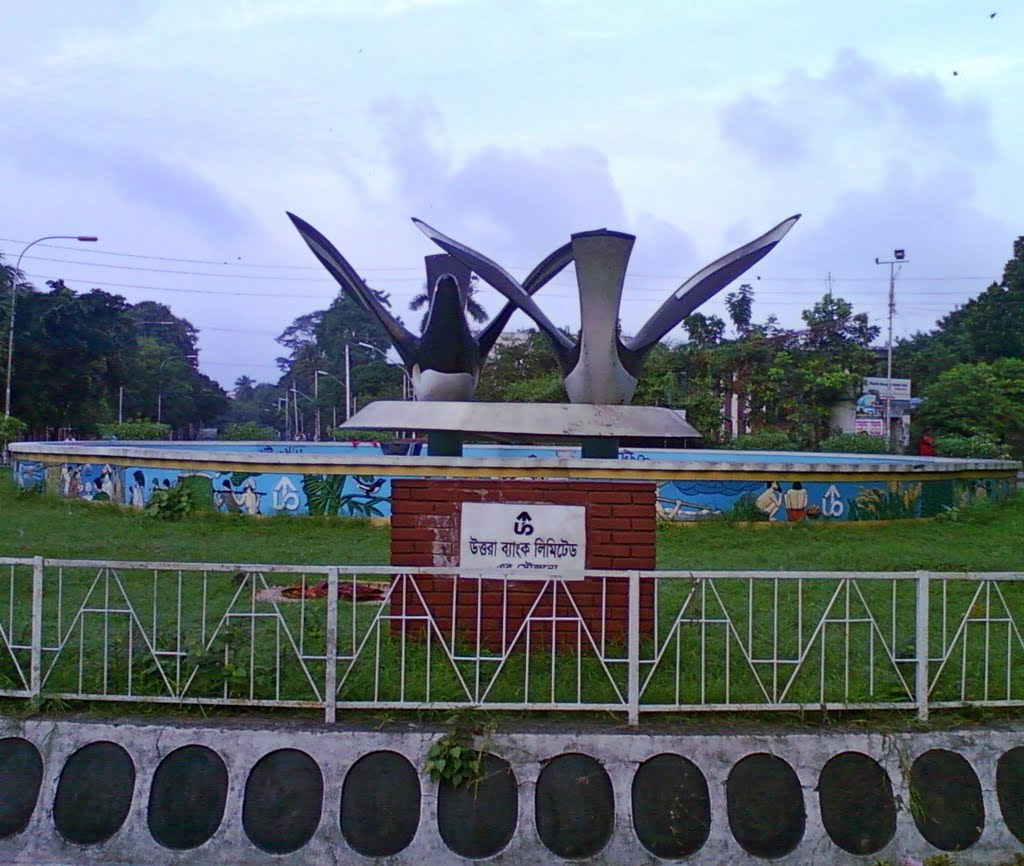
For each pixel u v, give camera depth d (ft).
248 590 23.06
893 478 40.91
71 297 116.26
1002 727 14.65
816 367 107.14
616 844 13.38
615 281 30.22
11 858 13.42
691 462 38.24
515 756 13.75
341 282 37.29
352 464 37.58
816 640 18.37
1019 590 24.02
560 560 17.78
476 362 37.04
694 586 14.71
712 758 13.83
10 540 31.48
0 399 115.14
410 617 14.94
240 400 382.42
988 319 129.29
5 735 14.08
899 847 13.70
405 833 13.44
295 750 13.79
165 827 13.60
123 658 15.61
